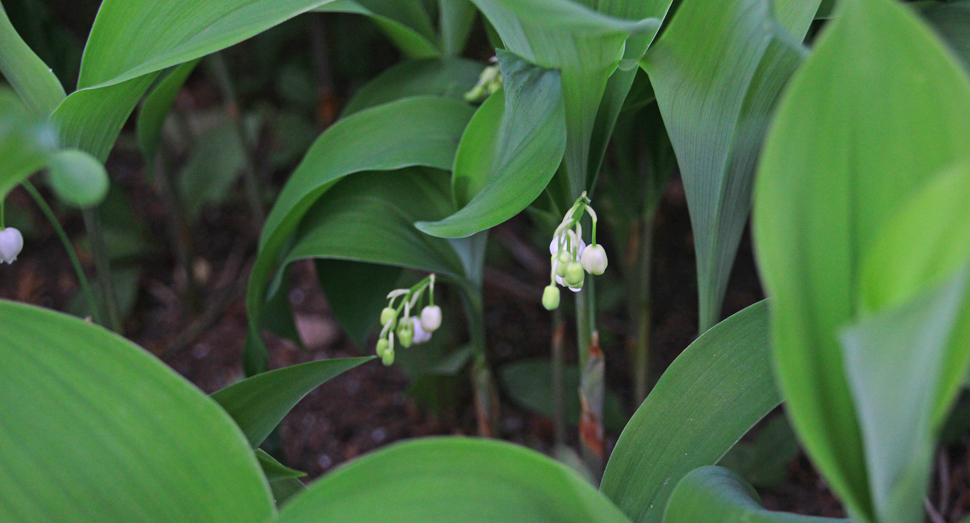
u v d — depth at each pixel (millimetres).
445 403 881
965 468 777
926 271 437
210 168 1157
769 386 579
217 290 1110
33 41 716
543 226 687
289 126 1231
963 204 398
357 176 680
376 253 659
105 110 617
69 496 541
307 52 1272
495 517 529
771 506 786
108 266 689
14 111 507
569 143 595
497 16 581
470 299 691
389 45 1260
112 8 607
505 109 605
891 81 499
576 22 533
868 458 490
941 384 495
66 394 545
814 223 504
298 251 666
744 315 585
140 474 543
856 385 442
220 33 602
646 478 579
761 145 592
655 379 884
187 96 1367
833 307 505
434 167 676
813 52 494
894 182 502
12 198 1186
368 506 528
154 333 1053
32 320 548
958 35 612
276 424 592
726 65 574
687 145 599
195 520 544
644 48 583
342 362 595
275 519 523
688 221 1133
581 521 533
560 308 746
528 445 855
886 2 493
